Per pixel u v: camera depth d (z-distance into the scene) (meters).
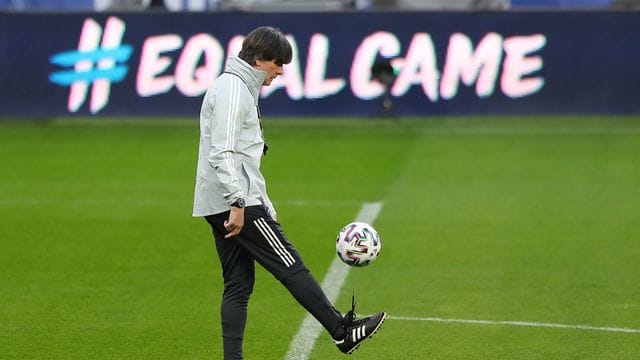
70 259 37.16
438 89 68.69
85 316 30.42
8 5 76.50
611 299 31.86
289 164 56.22
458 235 40.34
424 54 68.44
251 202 23.36
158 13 68.56
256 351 27.27
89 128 68.25
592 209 44.75
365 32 68.44
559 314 30.36
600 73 68.50
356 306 31.34
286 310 30.94
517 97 68.62
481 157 57.41
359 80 68.75
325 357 26.80
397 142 62.28
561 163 55.50
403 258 36.97
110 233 41.06
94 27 69.19
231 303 24.08
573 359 26.44
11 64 69.69
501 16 68.06
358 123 68.75
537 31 68.19
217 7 78.56
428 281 34.03
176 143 63.16
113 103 69.44
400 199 47.16
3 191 49.69
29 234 41.00
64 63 69.62
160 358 26.78
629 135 63.53
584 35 68.19
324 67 68.75
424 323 29.59
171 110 69.19
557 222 42.44
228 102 22.86
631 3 76.25
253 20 68.31
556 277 34.41
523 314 30.38
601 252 37.66
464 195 47.81
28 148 61.72
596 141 61.81
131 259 37.06
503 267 35.69
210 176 23.38
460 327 29.19
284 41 23.39
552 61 68.38
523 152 58.72
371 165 55.56
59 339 28.31
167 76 69.00
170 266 36.09
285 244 23.66
